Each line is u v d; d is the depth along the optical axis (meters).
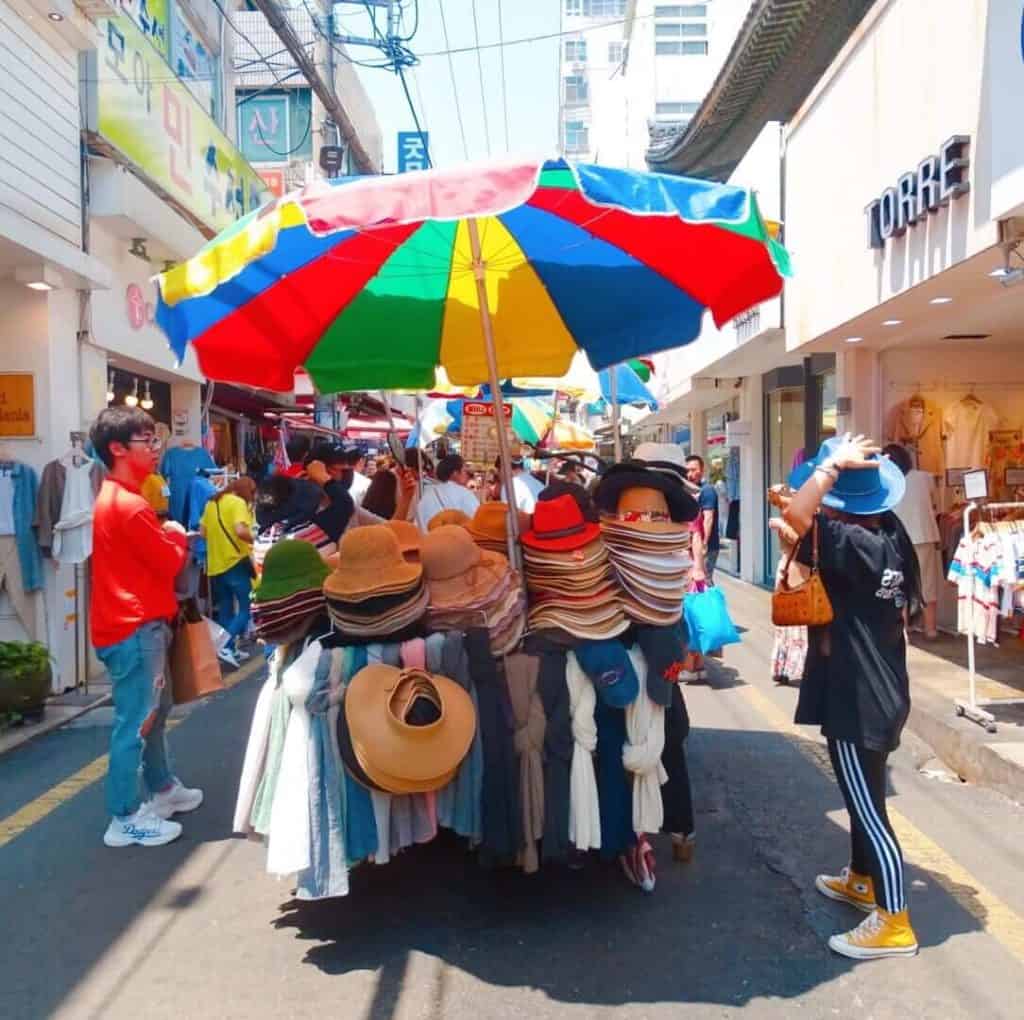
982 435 10.36
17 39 7.51
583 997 3.42
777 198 11.54
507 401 11.58
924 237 7.14
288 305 5.29
